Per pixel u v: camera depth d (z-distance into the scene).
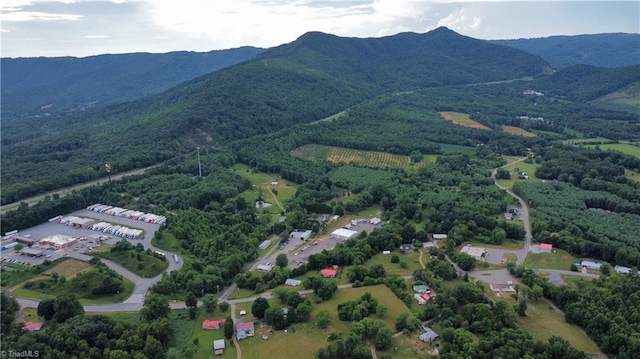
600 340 184.88
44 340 177.12
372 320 191.38
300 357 177.75
